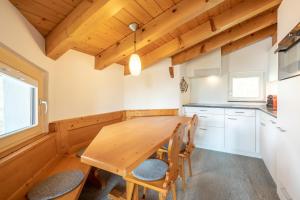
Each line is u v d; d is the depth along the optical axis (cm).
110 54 259
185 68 390
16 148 137
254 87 356
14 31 130
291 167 149
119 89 351
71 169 164
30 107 173
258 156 296
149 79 366
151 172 149
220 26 230
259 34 326
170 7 193
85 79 260
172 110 357
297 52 135
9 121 141
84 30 157
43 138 169
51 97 199
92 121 269
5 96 135
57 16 160
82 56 255
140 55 317
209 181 219
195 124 216
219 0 167
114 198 177
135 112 362
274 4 198
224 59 377
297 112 137
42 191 127
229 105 351
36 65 168
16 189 122
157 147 144
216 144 334
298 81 135
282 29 174
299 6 133
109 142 151
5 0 119
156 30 205
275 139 200
